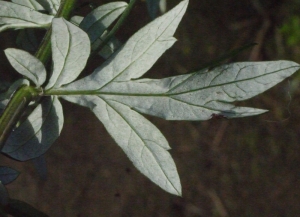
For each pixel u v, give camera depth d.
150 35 0.29
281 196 1.07
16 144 0.29
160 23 0.29
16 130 0.30
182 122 1.09
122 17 0.32
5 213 0.28
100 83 0.30
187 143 1.08
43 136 0.30
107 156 1.07
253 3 1.05
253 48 1.04
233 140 1.09
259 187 1.07
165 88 0.29
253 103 1.07
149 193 1.08
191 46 1.04
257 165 1.08
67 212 1.04
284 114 1.07
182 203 1.07
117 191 1.07
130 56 0.30
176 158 1.07
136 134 0.29
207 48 1.04
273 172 1.08
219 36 1.04
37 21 0.33
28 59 0.30
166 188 0.28
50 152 1.06
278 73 0.28
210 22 1.05
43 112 0.30
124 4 0.33
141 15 0.93
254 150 1.08
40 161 0.32
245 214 1.07
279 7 1.04
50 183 1.05
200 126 1.09
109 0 0.77
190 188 1.07
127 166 1.08
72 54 0.29
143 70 0.29
